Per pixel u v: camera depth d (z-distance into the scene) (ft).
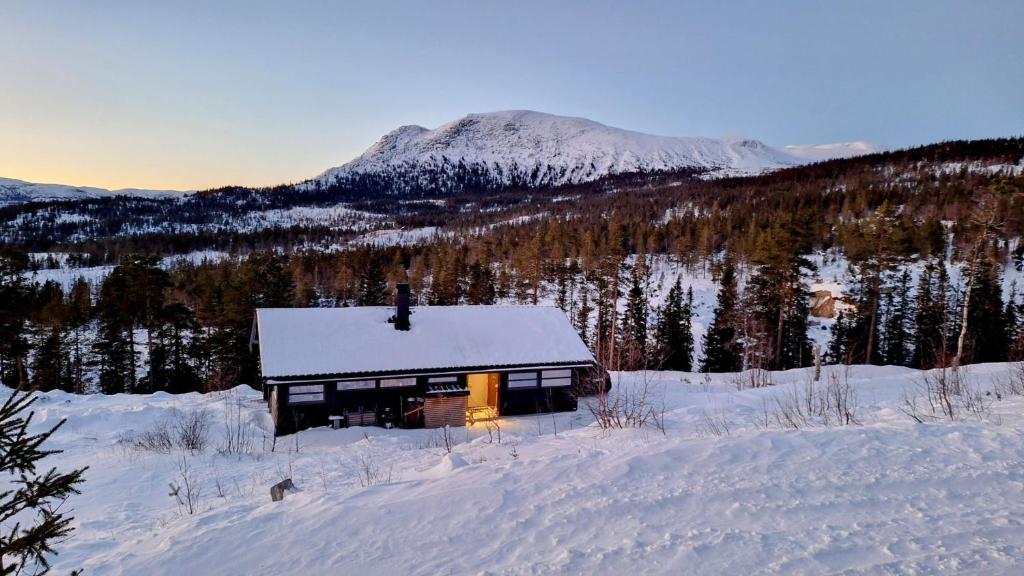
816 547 15.89
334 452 45.52
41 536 12.02
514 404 70.95
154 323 115.34
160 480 35.53
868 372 78.13
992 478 19.94
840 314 136.56
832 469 21.54
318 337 68.44
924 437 24.29
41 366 118.32
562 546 16.79
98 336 128.06
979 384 45.96
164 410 60.64
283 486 25.84
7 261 100.78
